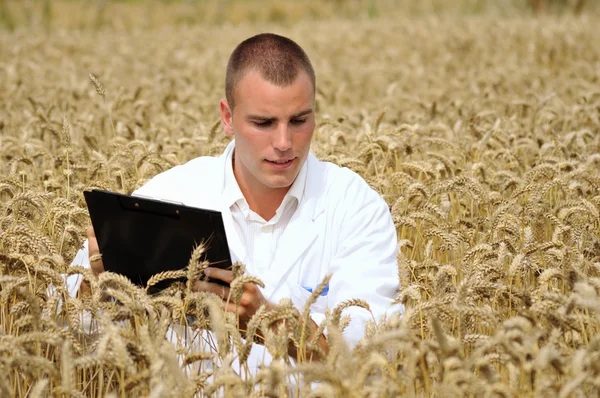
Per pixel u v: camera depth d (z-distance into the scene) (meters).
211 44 15.62
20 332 3.58
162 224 3.42
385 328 3.18
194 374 2.99
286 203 3.87
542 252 3.98
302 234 3.81
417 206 4.86
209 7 23.48
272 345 2.96
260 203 3.87
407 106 8.83
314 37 15.95
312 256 3.83
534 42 13.84
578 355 2.63
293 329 3.10
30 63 11.32
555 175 5.27
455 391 2.67
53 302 3.34
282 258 3.80
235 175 3.93
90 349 3.23
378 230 3.86
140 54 13.52
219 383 2.82
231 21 23.23
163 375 3.17
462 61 13.06
